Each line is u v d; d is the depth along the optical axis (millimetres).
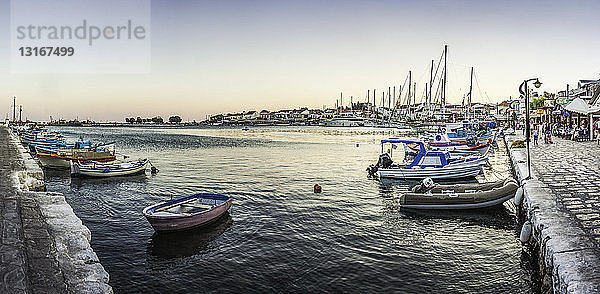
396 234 15570
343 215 18406
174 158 45625
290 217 18109
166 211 16859
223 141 80375
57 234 8570
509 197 17891
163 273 12227
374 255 13383
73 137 104625
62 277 6465
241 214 18578
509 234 15344
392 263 12680
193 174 32344
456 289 10875
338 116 173375
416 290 10875
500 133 66375
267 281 11578
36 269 6727
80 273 6656
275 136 101375
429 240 14820
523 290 10688
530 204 12539
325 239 15062
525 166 20922
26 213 10219
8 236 8352
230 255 13578
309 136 99188
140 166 31891
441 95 79938
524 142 36875
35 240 8148
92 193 24656
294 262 12891
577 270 7277
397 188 25031
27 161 24125
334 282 11438
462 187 19438
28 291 5930
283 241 14883
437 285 11133
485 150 42250
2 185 14461
